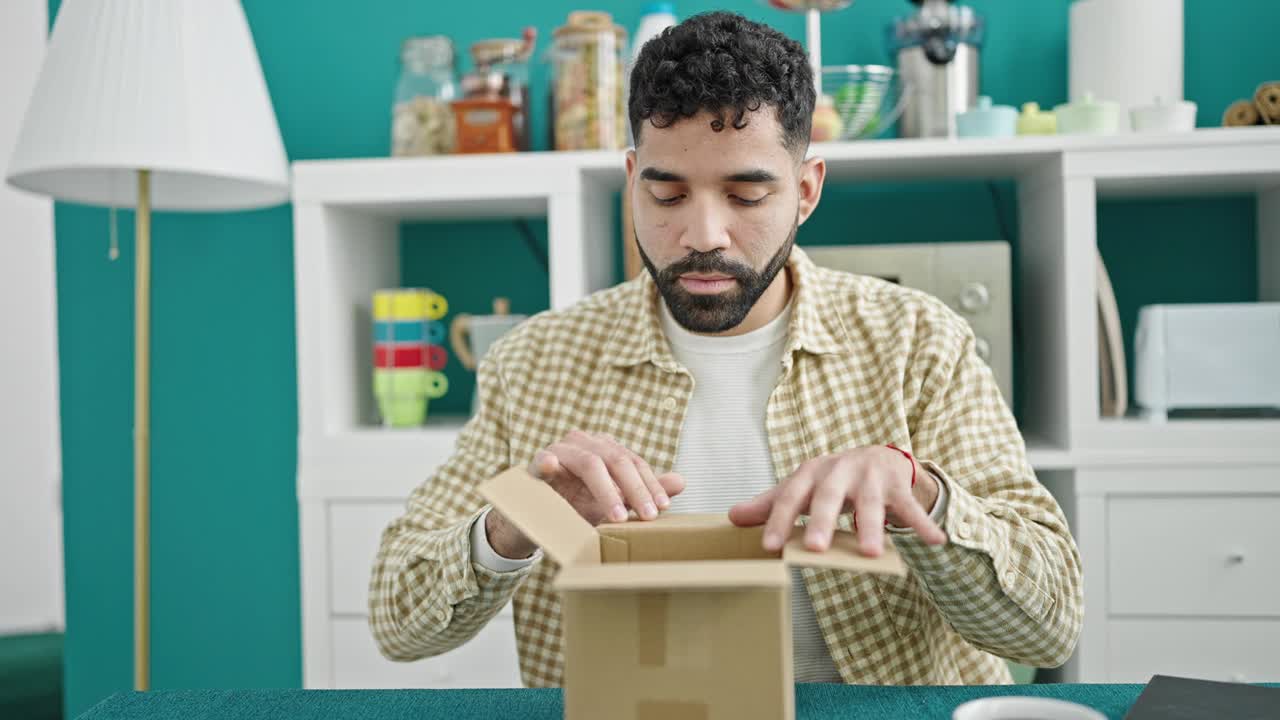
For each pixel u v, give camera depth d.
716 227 0.86
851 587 1.01
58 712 2.69
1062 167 1.70
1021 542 0.88
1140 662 1.67
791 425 1.08
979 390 1.06
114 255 1.90
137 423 1.84
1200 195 1.97
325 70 2.19
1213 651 1.66
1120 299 2.04
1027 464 1.03
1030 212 1.93
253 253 2.23
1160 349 1.70
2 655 3.23
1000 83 2.04
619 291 1.19
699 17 0.89
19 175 1.67
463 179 1.80
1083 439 1.68
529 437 1.14
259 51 2.20
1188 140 1.67
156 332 2.25
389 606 0.98
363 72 2.18
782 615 0.55
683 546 0.68
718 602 0.56
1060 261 1.72
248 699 0.80
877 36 2.05
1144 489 1.67
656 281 0.92
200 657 2.27
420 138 1.87
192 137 1.62
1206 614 1.66
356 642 1.80
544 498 0.66
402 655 1.02
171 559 2.27
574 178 1.78
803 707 0.75
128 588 2.27
